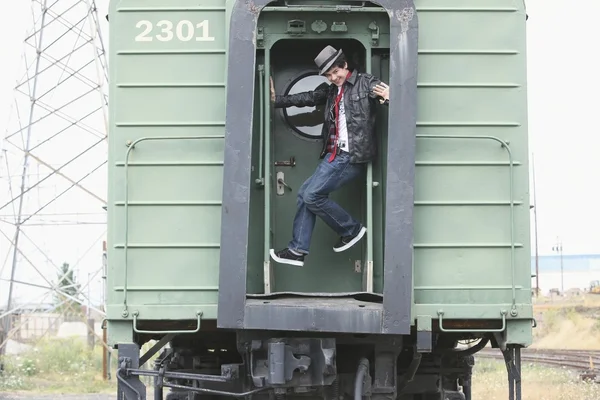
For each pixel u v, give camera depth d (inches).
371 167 557.6
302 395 551.8
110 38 555.2
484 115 550.0
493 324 549.0
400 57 527.5
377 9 544.4
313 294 550.3
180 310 542.0
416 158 546.6
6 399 1149.1
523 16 553.6
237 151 521.3
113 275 543.8
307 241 562.6
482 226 546.6
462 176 547.5
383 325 507.8
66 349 1731.1
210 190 549.0
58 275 1969.7
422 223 545.0
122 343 542.3
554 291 3083.2
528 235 545.0
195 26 556.1
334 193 597.9
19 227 1738.4
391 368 541.0
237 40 524.7
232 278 514.9
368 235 554.3
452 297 542.3
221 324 512.4
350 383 554.3
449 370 647.1
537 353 1716.3
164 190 548.7
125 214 545.0
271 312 509.7
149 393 1215.6
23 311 2231.8
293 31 558.3
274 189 593.9
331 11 551.5
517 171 548.4
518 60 552.1
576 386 1178.0
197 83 553.3
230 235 517.3
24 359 1604.3
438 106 549.6
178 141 551.2
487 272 544.4
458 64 551.2
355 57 589.6
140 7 556.1
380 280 572.1
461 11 552.7
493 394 1123.3
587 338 2110.0
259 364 531.5
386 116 573.0
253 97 523.2
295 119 597.9
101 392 1311.5
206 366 623.2
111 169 549.6
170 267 545.3
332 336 539.2
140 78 553.6
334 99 562.9
